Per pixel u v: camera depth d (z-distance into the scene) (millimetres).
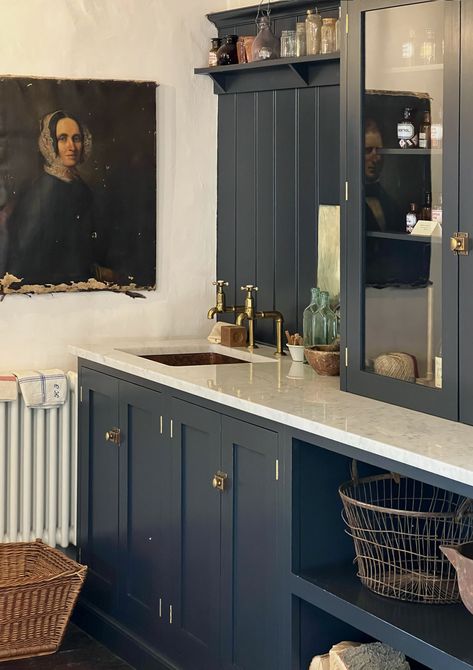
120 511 3973
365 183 3150
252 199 4383
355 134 3174
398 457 2570
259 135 4316
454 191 2818
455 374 2846
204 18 4543
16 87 4203
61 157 4301
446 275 2859
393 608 2787
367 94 3129
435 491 3143
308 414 2936
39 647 3758
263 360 4004
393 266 3053
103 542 4117
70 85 4297
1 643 3707
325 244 3969
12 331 4309
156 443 3705
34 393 4164
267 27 4113
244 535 3223
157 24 4457
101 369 4066
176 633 3625
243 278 4469
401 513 2783
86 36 4328
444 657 2535
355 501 2838
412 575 2902
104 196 4395
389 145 3053
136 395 3818
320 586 2920
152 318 4559
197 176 4590
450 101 2816
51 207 4301
